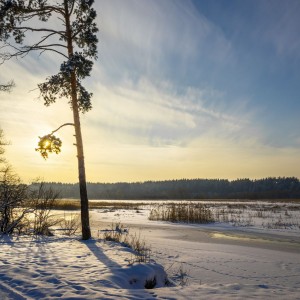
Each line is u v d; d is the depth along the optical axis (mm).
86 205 16312
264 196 151250
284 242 18688
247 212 41562
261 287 8266
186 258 13172
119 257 11008
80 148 16688
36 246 12984
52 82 16047
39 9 16016
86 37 16344
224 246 16656
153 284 8961
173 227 26750
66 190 185000
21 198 18109
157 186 199125
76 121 16781
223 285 8406
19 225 17781
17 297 6621
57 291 6949
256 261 12797
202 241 18703
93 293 6805
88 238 16016
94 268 9180
